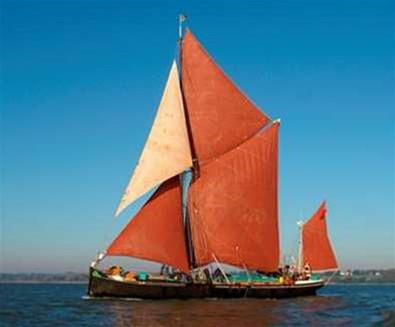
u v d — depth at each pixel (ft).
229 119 235.81
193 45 234.79
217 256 231.91
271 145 237.66
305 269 261.65
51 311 189.16
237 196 234.58
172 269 222.69
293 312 190.08
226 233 233.14
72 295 322.34
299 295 245.04
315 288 252.42
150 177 220.64
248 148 236.02
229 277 231.30
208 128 235.20
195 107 235.61
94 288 212.84
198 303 207.41
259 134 237.04
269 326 155.94
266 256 235.40
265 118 236.63
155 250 219.20
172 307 194.18
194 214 231.09
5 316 175.11
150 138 222.89
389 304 235.20
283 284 236.43
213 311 184.85
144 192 219.41
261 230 235.40
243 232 234.17
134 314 175.94
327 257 269.23
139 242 217.77
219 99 235.40
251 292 228.02
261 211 235.81
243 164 235.61
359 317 178.29
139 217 218.79
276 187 238.27
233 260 232.73
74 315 175.22
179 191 225.15
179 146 225.35
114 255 214.90
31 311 190.60
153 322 160.04
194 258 229.66
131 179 219.82
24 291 425.69
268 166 237.25
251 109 235.61
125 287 210.79
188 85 234.99
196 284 217.36
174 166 223.51
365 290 470.80
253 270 234.58
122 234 216.54
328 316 181.16
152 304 201.77
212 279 226.99
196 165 233.76
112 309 188.55
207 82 235.40
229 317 171.42
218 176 234.17
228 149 235.81
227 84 234.99
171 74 227.40
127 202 217.77
